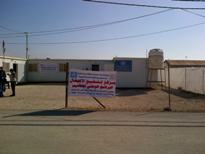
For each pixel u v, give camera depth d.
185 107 16.22
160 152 7.11
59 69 42.06
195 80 26.19
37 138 8.40
